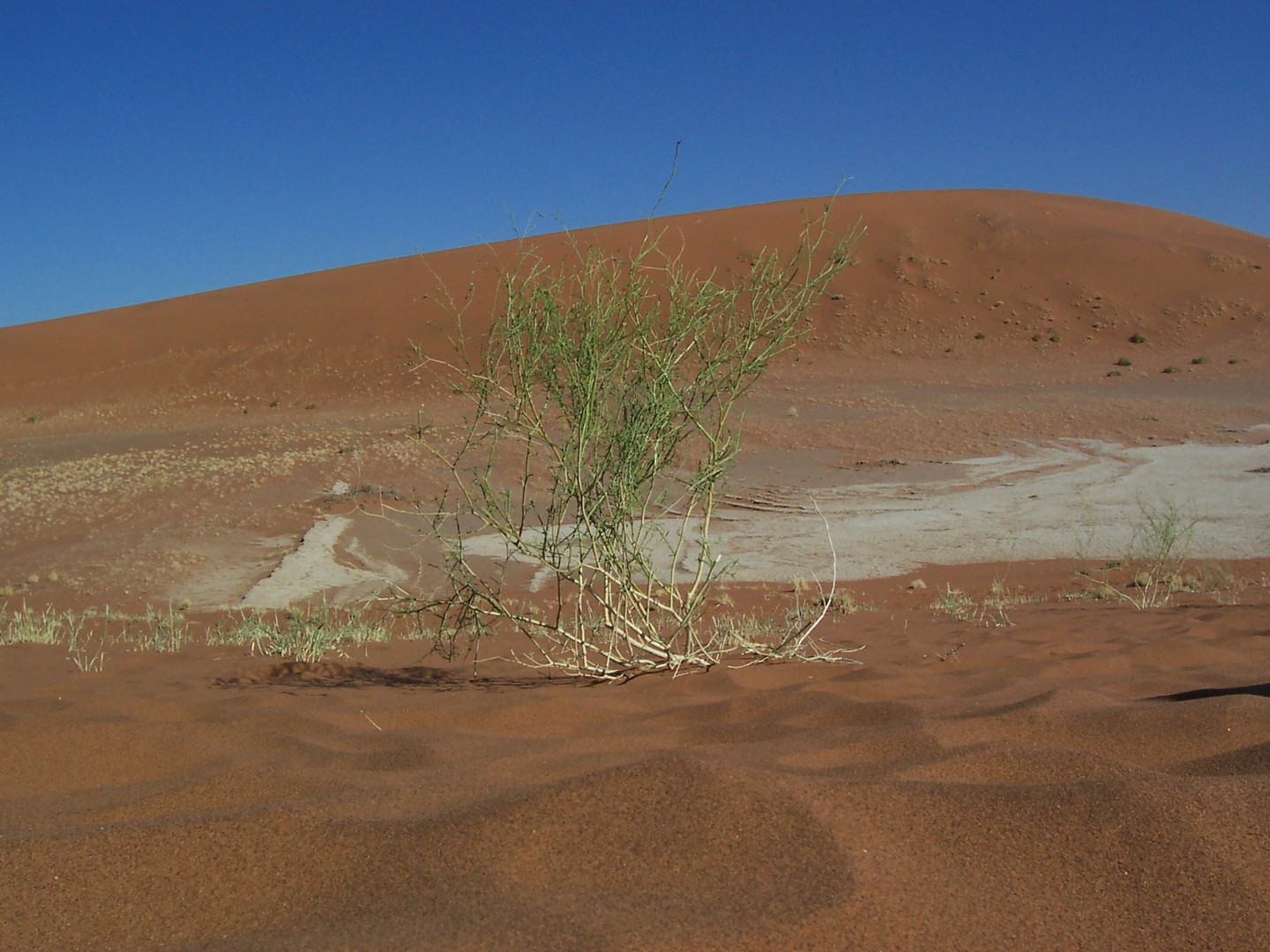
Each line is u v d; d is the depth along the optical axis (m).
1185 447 31.61
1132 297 63.97
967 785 2.45
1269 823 2.20
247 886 2.10
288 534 22.58
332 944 1.79
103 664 6.94
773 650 6.13
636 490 5.35
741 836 2.19
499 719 4.29
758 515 24.23
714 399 5.50
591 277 5.11
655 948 1.72
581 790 2.41
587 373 5.05
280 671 6.30
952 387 50.09
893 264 69.00
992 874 2.05
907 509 24.25
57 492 28.75
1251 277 64.88
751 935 1.77
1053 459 30.98
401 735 3.72
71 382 58.59
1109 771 2.78
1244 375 49.62
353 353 58.09
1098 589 13.62
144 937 1.92
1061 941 1.82
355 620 10.44
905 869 2.05
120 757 3.47
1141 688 4.62
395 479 28.70
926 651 6.71
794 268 5.38
